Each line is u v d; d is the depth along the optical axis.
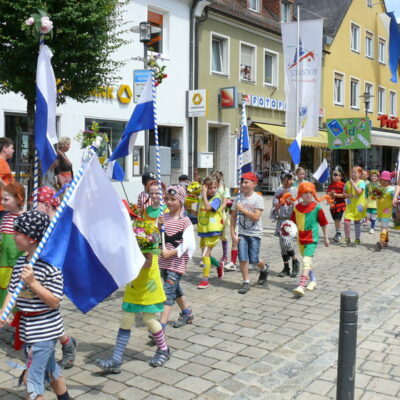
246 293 6.76
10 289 3.18
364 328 5.39
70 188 3.36
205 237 7.04
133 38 15.28
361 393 3.88
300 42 14.55
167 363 4.39
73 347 4.26
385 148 33.16
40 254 3.10
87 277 3.65
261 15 21.62
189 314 5.45
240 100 19.69
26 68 7.55
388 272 8.18
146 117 4.98
